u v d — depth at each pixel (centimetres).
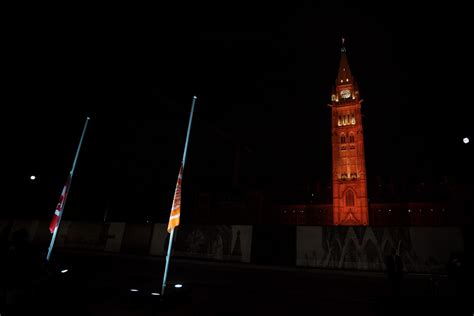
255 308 1188
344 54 11194
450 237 2291
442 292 1539
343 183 9281
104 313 1002
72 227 3484
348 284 1802
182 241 3047
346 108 10150
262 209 10388
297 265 2595
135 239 3225
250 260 2750
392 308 1256
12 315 877
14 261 1036
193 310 1106
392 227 2464
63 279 1262
